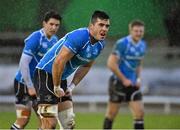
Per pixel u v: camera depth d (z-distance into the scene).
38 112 18.78
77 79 19.36
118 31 25.08
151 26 27.05
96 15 17.05
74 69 18.30
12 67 41.88
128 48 25.73
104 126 25.94
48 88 18.41
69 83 20.06
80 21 24.47
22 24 24.81
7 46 40.12
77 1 24.52
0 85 41.72
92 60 18.88
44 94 18.44
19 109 21.92
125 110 39.81
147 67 42.94
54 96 18.44
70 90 19.20
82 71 19.23
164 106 39.88
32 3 24.61
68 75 18.56
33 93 21.12
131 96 24.92
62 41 18.17
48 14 21.06
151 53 42.03
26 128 28.84
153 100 39.88
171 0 26.08
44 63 18.52
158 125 32.03
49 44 21.27
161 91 42.47
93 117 35.53
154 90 42.50
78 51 17.39
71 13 24.47
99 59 42.41
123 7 24.83
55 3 24.56
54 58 18.30
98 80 42.25
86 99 39.91
